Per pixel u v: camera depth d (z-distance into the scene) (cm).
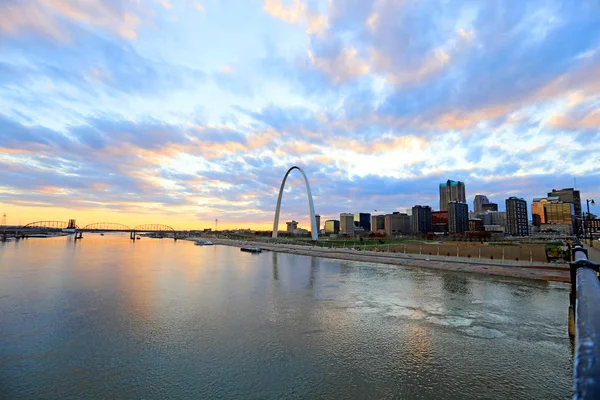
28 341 2123
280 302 3156
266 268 5941
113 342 2109
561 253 5903
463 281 4062
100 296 3425
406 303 3048
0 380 1627
